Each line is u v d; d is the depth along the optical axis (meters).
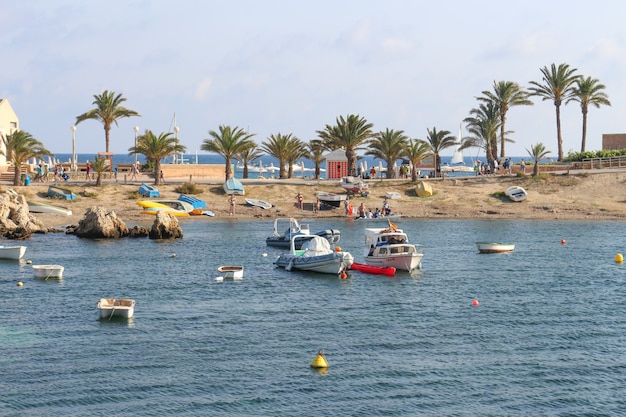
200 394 29.89
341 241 74.69
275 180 113.12
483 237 77.44
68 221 83.56
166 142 101.00
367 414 28.06
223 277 53.38
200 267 58.38
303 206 99.75
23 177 101.50
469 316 42.56
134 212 90.19
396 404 29.03
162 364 33.41
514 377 32.03
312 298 47.22
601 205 99.06
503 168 116.12
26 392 29.86
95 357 34.31
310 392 30.19
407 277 54.81
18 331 38.53
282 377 31.84
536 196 103.12
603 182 105.12
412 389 30.58
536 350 35.84
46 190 94.44
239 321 41.09
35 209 86.19
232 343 36.75
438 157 120.44
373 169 118.00
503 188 106.38
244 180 112.00
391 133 111.44
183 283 51.78
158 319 41.38
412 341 37.31
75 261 59.97
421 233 80.75
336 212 97.56
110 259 61.25
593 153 118.12
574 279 53.78
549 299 47.03
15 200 78.19
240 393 30.02
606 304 45.62
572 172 109.62
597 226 86.94
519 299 47.03
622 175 106.69
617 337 38.09
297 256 57.88
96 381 31.19
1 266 57.19
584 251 67.50
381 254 57.84
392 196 102.75
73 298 46.44
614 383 31.39
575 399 29.64
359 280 53.53
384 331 39.22
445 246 70.81
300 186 107.12
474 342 37.16
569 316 42.50
